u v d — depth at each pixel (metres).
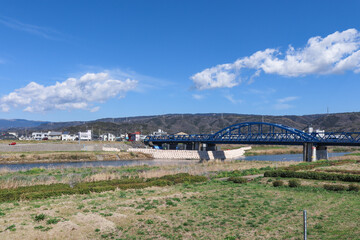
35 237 20.53
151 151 137.25
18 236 20.56
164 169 71.75
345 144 91.94
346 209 27.03
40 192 35.75
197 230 22.23
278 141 108.25
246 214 26.41
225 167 74.81
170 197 33.94
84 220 24.42
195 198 34.00
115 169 74.56
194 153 131.88
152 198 33.31
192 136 147.75
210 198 33.72
